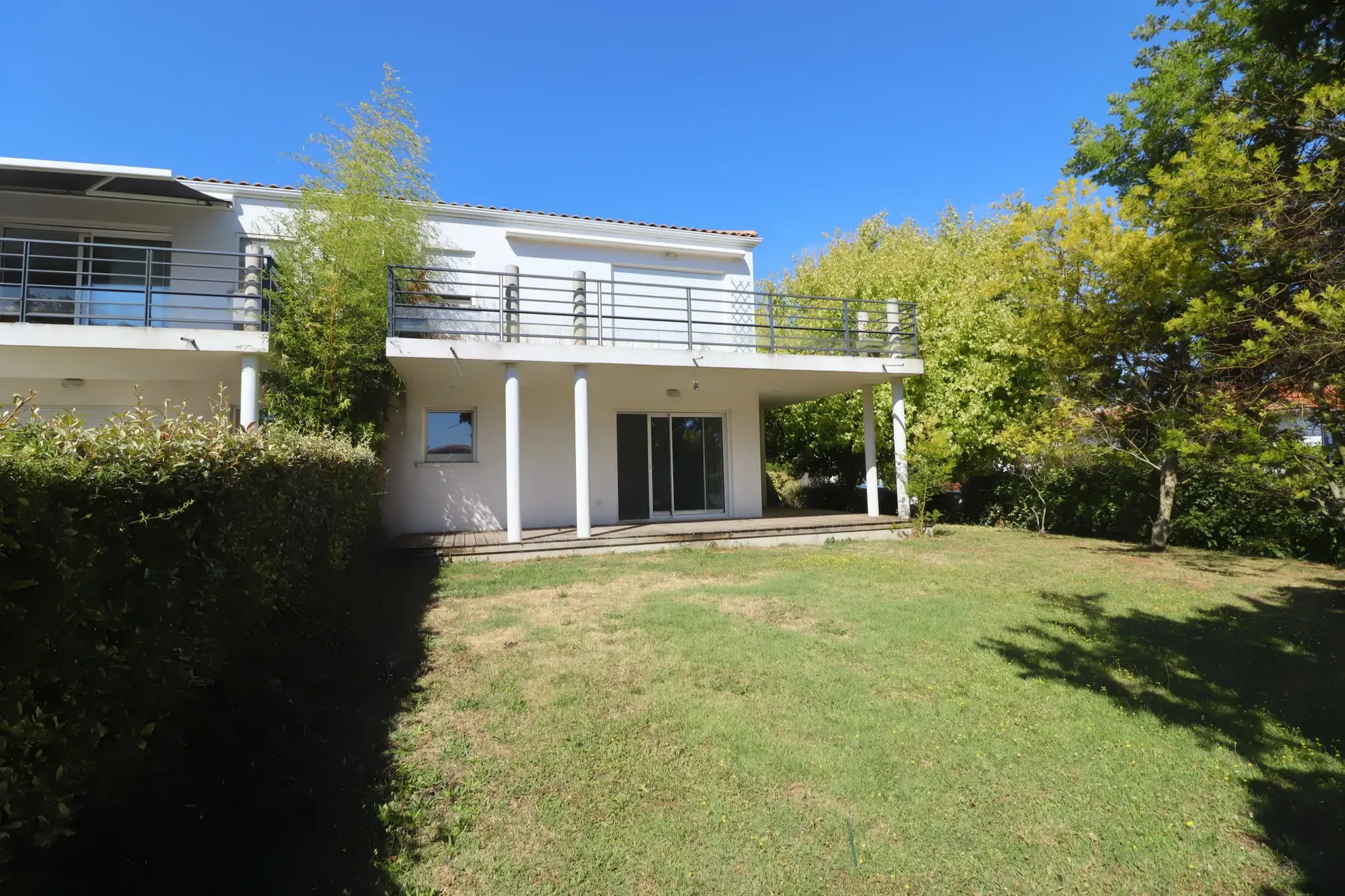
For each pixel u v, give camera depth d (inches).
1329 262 279.1
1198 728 164.1
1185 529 466.3
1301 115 287.1
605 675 195.8
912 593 306.7
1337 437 316.8
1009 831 122.4
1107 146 498.6
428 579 331.6
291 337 357.7
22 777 77.4
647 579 336.2
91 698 90.0
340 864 109.0
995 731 161.5
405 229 445.7
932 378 612.1
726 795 133.1
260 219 460.4
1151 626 253.3
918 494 527.2
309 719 157.2
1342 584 333.1
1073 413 468.1
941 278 644.1
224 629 139.9
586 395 428.1
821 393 602.2
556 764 144.5
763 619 258.1
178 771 122.0
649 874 110.2
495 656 212.2
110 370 391.9
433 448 495.5
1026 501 587.2
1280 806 130.7
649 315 563.2
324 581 230.8
